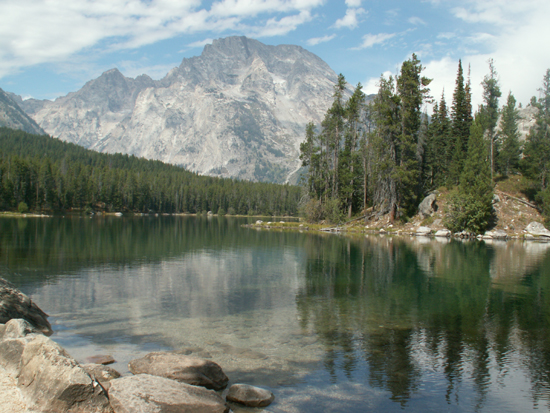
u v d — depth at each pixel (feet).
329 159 317.01
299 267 109.19
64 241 162.30
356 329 53.72
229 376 37.83
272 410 31.60
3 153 645.92
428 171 294.25
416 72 243.81
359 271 103.55
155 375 32.89
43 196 477.36
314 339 49.19
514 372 40.14
